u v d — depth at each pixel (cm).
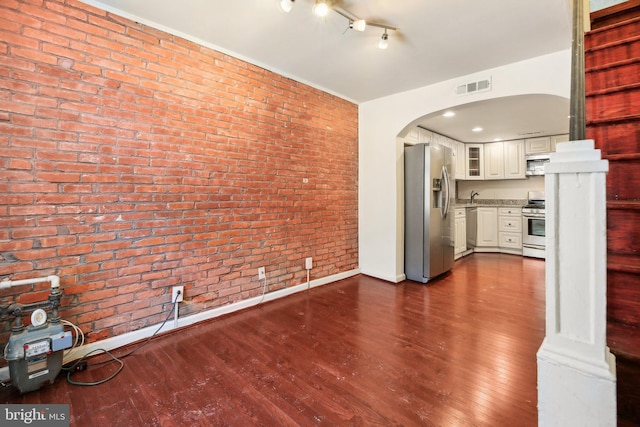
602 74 140
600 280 77
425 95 333
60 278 182
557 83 251
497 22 211
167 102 224
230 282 266
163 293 226
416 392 159
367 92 356
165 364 185
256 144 282
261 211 288
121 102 203
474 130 486
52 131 177
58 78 179
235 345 210
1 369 162
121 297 206
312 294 321
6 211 164
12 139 165
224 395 156
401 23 213
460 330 233
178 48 229
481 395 156
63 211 182
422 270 365
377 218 384
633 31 138
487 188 620
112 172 200
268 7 198
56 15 178
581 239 79
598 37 147
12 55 165
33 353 155
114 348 202
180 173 232
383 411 144
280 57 269
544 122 433
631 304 115
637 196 122
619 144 131
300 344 212
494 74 282
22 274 169
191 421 138
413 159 372
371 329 236
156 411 144
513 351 201
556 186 82
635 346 102
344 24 216
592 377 77
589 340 79
